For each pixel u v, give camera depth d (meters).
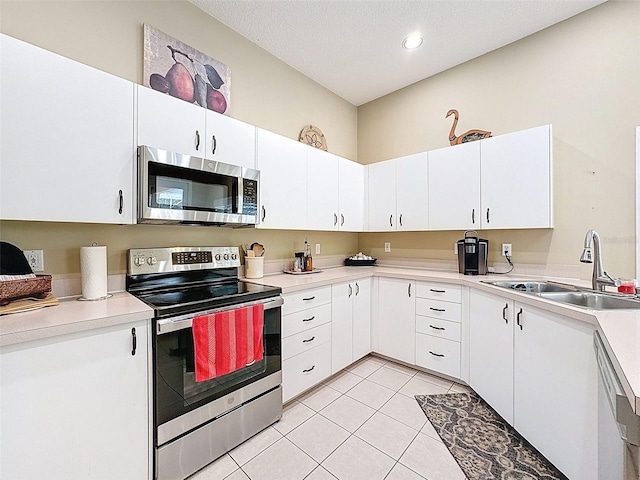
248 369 1.76
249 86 2.53
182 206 1.72
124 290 1.79
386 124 3.48
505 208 2.33
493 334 1.99
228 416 1.65
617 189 2.08
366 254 3.67
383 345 2.83
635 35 2.03
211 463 1.57
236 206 1.99
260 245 2.49
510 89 2.58
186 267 1.98
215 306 1.60
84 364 1.18
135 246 1.85
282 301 1.94
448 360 2.41
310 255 2.86
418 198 2.86
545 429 1.52
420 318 2.58
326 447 1.69
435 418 1.95
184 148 1.78
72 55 1.61
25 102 1.25
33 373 1.07
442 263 3.02
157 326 1.38
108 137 1.49
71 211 1.37
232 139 2.04
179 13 2.07
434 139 3.08
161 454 1.39
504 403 1.87
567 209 2.29
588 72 2.20
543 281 2.18
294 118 2.94
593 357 1.26
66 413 1.14
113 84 1.51
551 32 2.37
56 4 1.56
